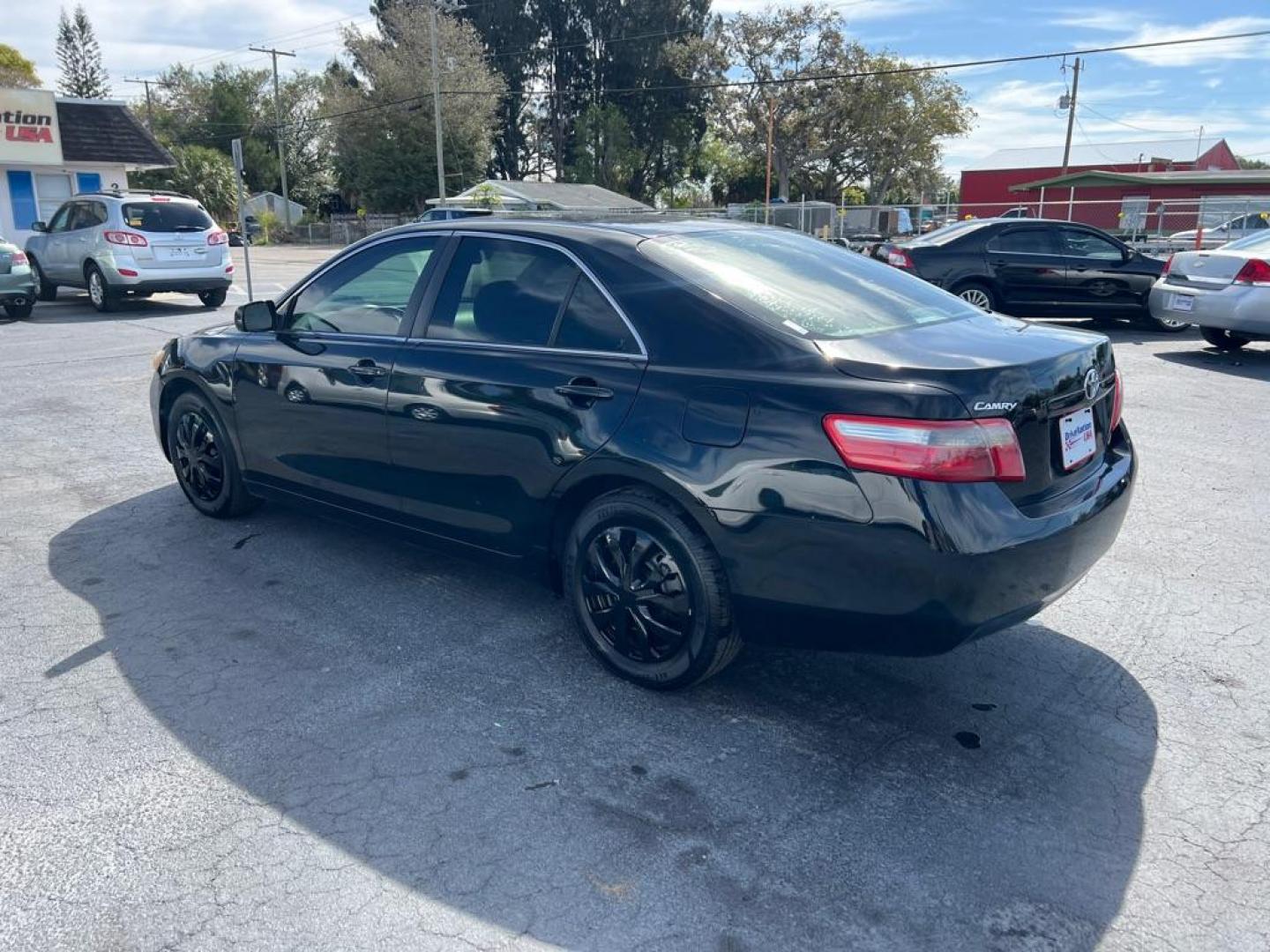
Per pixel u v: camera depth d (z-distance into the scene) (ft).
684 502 10.45
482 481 12.44
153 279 49.26
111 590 14.65
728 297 10.93
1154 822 9.29
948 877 8.54
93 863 8.67
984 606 9.45
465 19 197.16
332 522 15.33
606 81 218.79
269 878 8.49
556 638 13.08
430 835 9.07
